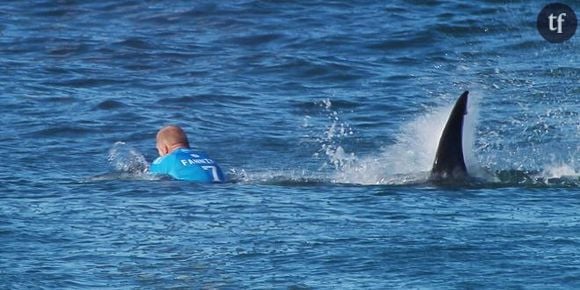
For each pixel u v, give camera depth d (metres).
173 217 42.91
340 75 73.25
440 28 82.62
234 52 78.12
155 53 77.69
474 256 37.47
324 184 49.41
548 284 34.62
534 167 52.88
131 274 36.19
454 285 34.62
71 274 36.12
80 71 73.69
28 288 34.75
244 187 48.44
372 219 42.38
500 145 57.78
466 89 70.06
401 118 64.12
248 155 57.62
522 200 45.69
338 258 37.47
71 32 82.19
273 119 64.44
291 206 44.53
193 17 85.50
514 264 36.56
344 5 88.06
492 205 44.75
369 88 70.75
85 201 45.66
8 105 65.81
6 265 36.91
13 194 47.25
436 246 38.59
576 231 40.50
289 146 59.16
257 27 83.25
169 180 49.69
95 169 53.72
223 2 88.06
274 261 37.31
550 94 68.88
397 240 39.38
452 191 47.50
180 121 63.66
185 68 74.69
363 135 60.78
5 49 78.19
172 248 38.88
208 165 50.41
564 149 56.84
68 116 63.84
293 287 34.75
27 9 87.56
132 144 59.34
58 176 51.69
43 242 39.62
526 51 78.62
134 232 40.84
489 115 64.25
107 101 66.50
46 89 69.56
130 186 48.34
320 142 59.75
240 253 38.22
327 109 66.44
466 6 88.12
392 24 83.62
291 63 75.06
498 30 82.81
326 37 80.88
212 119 64.19
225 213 43.44
